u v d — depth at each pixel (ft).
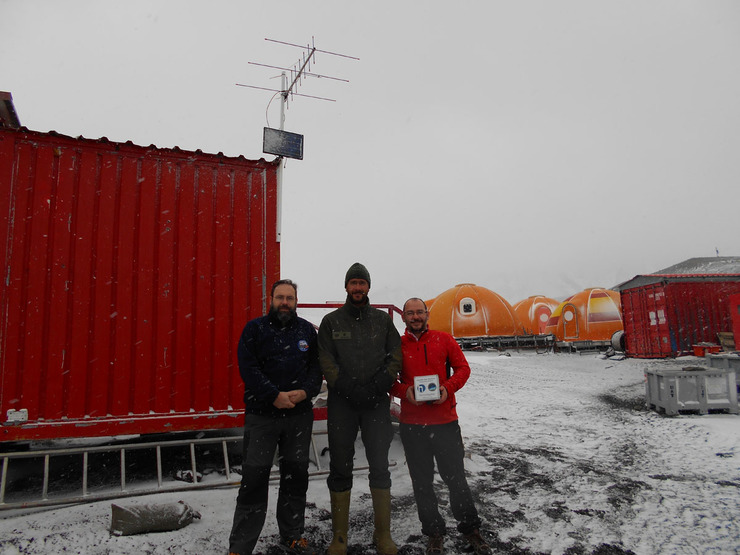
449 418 10.44
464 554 9.95
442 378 10.88
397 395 10.77
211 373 14.84
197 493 13.08
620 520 11.63
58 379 13.32
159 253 14.79
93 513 11.41
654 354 55.83
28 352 13.15
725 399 25.90
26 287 13.38
